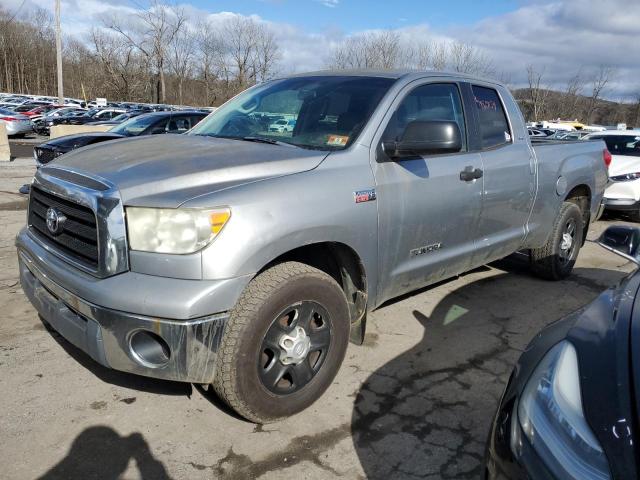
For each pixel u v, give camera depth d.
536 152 4.64
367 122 3.21
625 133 10.45
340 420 2.89
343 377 3.34
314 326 2.91
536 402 1.71
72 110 33.75
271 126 3.55
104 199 2.42
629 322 1.81
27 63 80.44
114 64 61.97
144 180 2.52
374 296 3.27
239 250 2.43
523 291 5.07
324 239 2.81
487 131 4.16
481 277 5.43
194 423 2.81
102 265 2.43
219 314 2.42
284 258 2.96
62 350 3.50
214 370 2.48
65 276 2.58
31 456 2.51
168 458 2.54
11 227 6.80
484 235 4.12
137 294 2.34
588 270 5.96
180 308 2.31
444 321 4.27
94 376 3.21
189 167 2.66
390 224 3.20
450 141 3.12
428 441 2.75
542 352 1.93
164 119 9.84
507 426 1.75
